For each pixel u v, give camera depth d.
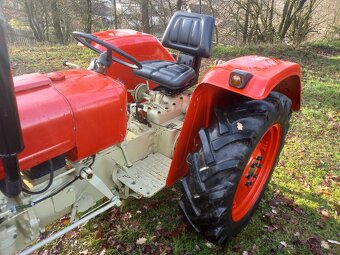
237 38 15.05
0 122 1.10
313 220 2.67
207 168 1.97
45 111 1.57
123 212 2.72
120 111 1.91
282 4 13.83
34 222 1.69
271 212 2.73
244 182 2.36
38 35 17.06
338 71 6.90
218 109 2.15
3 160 1.22
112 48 2.09
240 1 13.44
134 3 15.12
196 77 2.94
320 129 4.18
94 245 2.46
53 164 1.72
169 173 2.23
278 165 3.35
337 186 3.07
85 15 15.62
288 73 2.20
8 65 1.03
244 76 1.86
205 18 2.98
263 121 2.02
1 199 1.55
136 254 2.37
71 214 1.98
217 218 1.99
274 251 2.39
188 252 2.36
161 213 2.70
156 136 2.55
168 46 3.17
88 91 1.77
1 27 0.97
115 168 2.23
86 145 1.79
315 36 14.14
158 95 2.65
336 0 13.50
